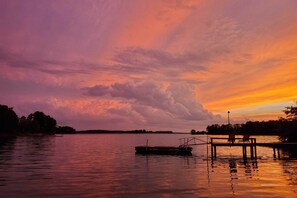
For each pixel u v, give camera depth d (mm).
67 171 27062
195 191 17359
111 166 31500
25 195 16594
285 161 35469
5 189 18250
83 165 32375
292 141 55250
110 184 19922
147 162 35938
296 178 21766
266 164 32094
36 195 16578
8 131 166500
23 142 97312
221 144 40156
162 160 38750
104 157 44094
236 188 18078
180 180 21453
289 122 55938
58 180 21703
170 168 29344
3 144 80875
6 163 33812
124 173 25656
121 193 17031
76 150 62406
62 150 61688
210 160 38219
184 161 37188
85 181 21219
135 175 24312
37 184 19984
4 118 161625
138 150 52062
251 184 19375
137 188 18438
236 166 30531
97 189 18203
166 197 15977
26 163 34000
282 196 15812
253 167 29297
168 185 19406
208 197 15820
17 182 20797
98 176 23812
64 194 16797
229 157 42781
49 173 25656
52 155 47062
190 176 23469
